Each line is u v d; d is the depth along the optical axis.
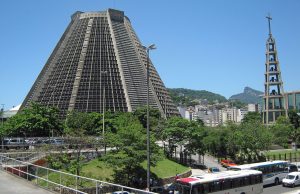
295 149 133.00
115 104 154.00
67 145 72.62
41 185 34.19
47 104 159.38
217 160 114.69
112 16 184.50
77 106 152.25
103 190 29.28
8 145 81.69
